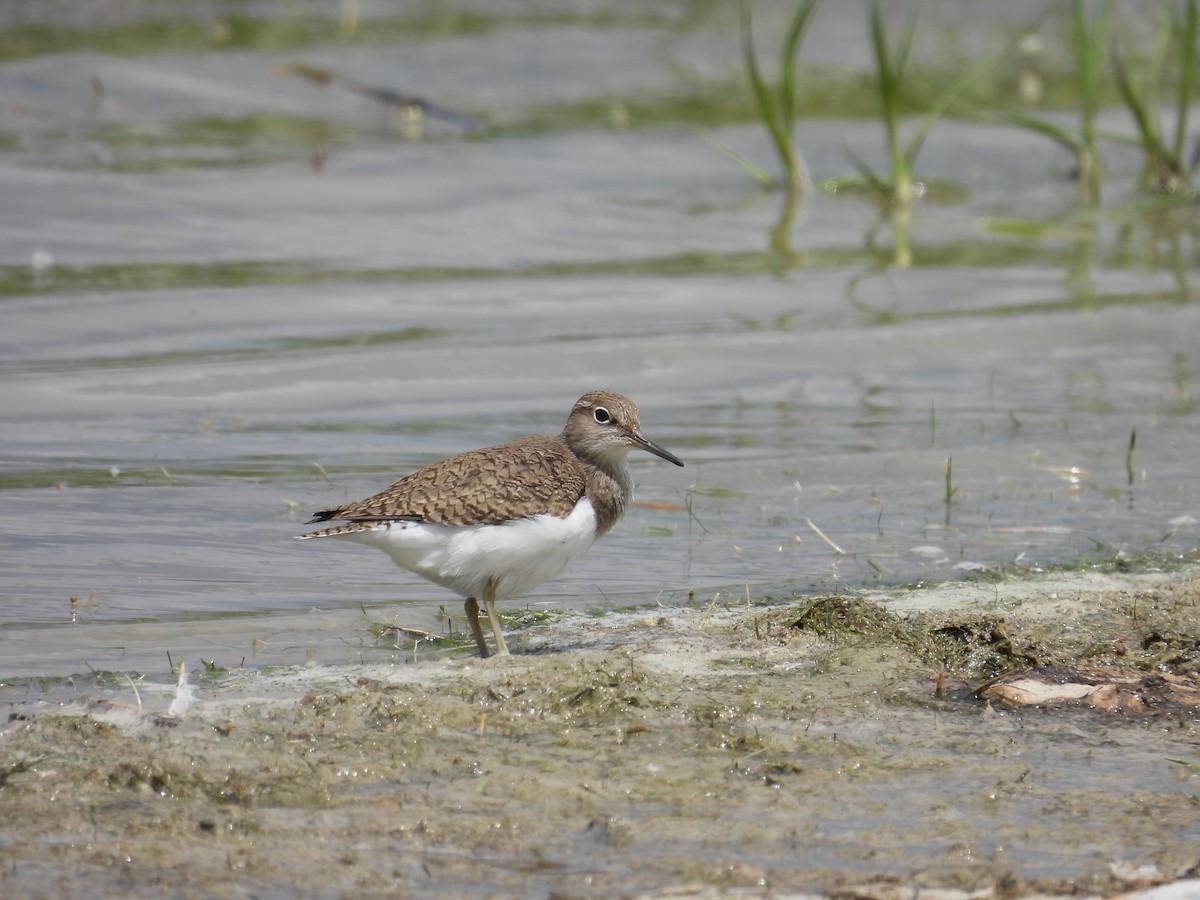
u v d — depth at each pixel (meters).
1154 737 8.70
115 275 18.30
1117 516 13.22
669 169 24.80
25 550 11.66
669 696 9.05
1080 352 17.80
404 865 7.12
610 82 29.05
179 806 7.60
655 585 11.55
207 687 9.23
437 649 10.23
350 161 23.41
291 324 17.28
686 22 32.75
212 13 30.95
